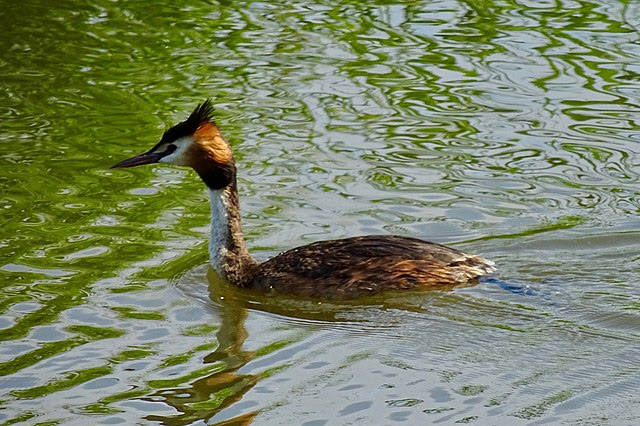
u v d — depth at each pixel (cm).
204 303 1312
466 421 1038
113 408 1079
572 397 1070
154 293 1320
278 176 1586
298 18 2116
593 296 1273
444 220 1475
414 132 1694
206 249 1426
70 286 1324
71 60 1952
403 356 1166
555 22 2055
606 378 1101
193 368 1154
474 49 1955
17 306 1273
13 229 1455
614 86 1811
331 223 1476
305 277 1336
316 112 1758
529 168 1595
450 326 1229
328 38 2019
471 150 1644
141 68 1922
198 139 1370
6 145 1686
